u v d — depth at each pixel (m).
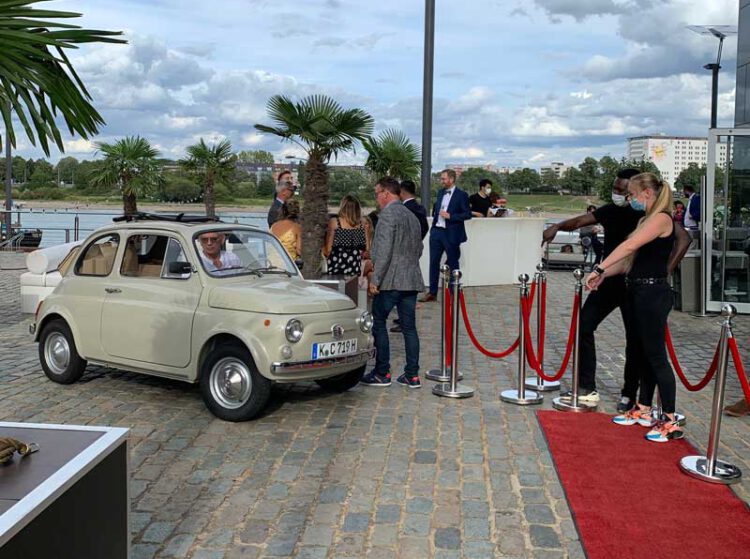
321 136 10.38
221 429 6.27
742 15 16.81
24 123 2.70
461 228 13.34
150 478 5.17
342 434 6.16
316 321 6.41
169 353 6.79
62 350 7.64
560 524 4.48
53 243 26.62
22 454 2.64
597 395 6.99
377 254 7.41
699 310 13.27
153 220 7.67
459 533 4.35
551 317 12.46
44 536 2.32
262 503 4.76
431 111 14.41
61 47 2.69
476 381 8.03
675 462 5.52
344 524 4.46
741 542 4.20
